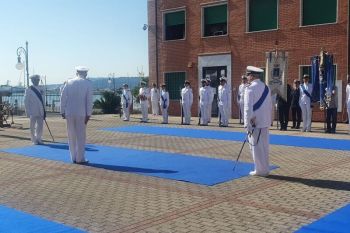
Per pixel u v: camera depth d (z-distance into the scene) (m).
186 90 22.95
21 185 9.38
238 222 6.73
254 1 24.62
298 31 22.92
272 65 19.55
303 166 10.94
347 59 21.42
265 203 7.72
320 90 18.27
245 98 9.89
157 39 29.33
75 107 11.68
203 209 7.43
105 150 14.07
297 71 23.05
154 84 29.12
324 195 8.20
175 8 28.12
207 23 26.84
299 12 22.83
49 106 37.25
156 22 29.28
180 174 10.23
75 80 11.74
